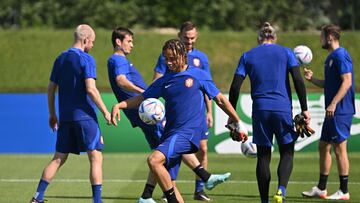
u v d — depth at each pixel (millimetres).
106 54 90125
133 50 90438
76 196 34250
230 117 26406
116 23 110750
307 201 32375
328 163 33312
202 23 110750
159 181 24922
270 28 29062
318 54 87312
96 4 111750
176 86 25594
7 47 92250
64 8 112438
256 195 34438
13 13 111812
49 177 28516
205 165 32875
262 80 28219
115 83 31891
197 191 32812
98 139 28266
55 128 29531
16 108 55844
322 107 53562
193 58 32625
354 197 33688
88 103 28156
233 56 89375
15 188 37125
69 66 28047
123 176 42125
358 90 78812
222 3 112188
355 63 88125
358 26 112375
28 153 55812
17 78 87062
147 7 113062
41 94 55906
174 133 25312
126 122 55219
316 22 114000
